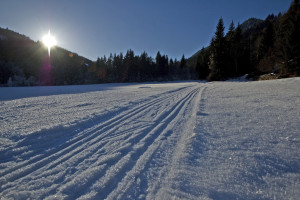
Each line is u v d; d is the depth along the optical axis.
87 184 1.39
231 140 2.10
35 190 1.33
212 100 5.25
